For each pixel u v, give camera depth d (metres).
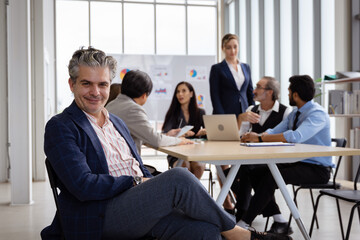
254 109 3.77
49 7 8.57
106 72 1.70
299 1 6.20
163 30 10.27
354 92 4.98
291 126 3.22
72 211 1.55
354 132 5.18
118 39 10.05
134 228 1.55
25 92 4.32
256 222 3.53
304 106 3.09
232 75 4.06
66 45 9.77
